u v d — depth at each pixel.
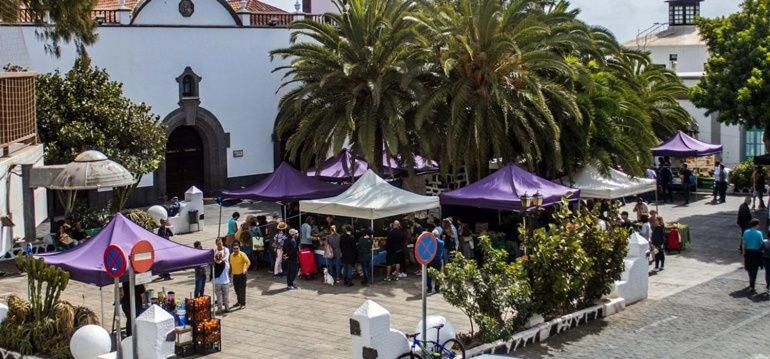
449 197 25.70
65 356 16.28
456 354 16.05
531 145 29.77
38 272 16.97
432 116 30.11
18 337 16.84
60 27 30.67
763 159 32.97
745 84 30.80
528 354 17.23
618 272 20.02
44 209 31.05
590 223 19.80
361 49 30.14
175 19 38.09
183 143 39.47
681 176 37.59
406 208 24.88
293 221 30.19
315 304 21.84
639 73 41.88
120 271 13.63
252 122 41.31
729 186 40.44
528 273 18.52
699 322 19.50
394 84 30.47
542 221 26.69
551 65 28.09
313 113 31.11
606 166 28.78
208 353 17.66
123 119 31.83
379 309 14.97
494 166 35.09
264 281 24.58
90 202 35.19
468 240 25.05
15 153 25.09
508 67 28.38
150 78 37.53
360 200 24.98
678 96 45.91
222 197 28.80
